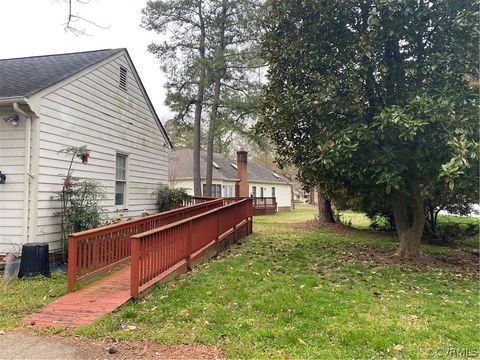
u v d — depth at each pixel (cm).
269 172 3306
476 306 443
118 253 616
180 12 1516
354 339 335
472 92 602
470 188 631
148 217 699
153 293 470
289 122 728
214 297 452
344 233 1191
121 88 968
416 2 601
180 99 1590
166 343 329
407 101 614
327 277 570
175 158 2534
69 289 479
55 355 307
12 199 648
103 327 361
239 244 912
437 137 583
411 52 660
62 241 693
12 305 434
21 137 649
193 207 907
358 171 641
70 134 744
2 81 727
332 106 652
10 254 595
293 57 715
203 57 1466
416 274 609
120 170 980
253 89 1530
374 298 462
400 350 317
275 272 591
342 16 671
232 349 315
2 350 317
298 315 395
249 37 1488
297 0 695
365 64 644
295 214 2509
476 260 798
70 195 702
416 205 751
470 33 593
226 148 1841
